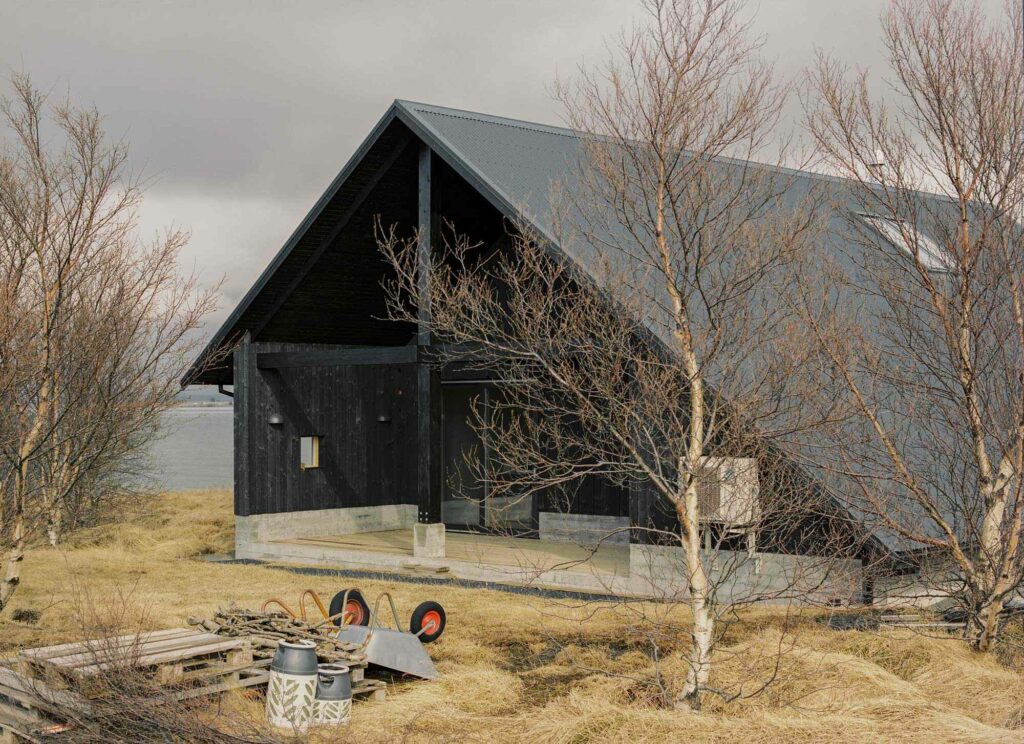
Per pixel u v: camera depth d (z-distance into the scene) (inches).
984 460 384.8
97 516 833.5
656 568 544.4
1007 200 370.0
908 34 377.7
